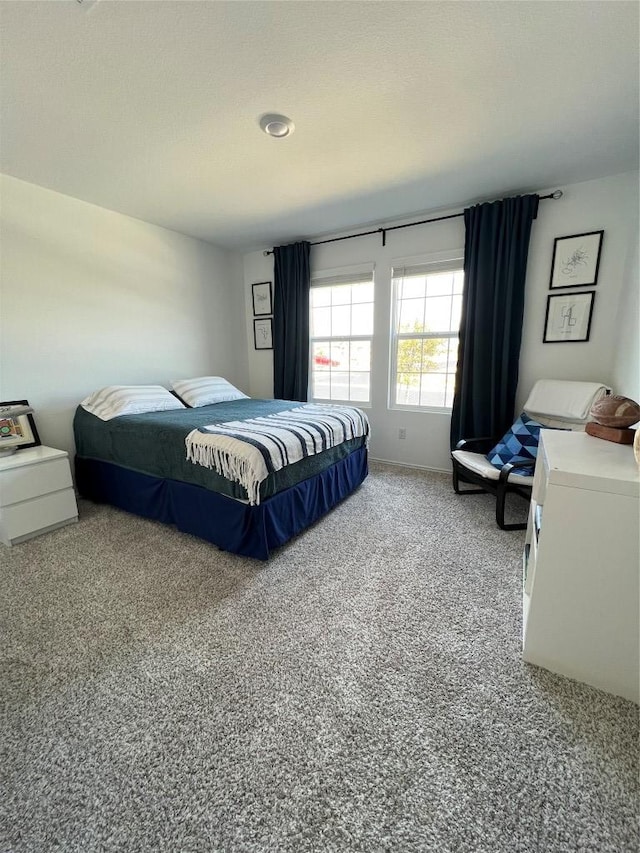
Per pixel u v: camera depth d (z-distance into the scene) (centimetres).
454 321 330
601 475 115
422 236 322
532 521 173
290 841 88
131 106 171
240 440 202
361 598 175
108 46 136
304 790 98
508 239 276
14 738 112
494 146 211
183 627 157
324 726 115
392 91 163
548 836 88
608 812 92
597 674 126
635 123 189
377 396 374
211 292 404
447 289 329
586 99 170
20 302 259
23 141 200
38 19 124
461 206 299
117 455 261
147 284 340
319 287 388
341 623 159
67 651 145
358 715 118
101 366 312
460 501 284
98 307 304
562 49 140
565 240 266
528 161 228
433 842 88
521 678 131
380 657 141
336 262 371
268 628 156
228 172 238
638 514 112
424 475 342
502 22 129
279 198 279
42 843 88
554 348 284
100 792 98
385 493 301
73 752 108
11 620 162
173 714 119
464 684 129
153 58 142
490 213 282
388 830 90
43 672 136
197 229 352
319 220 328
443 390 346
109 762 105
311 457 238
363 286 369
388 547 220
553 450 142
